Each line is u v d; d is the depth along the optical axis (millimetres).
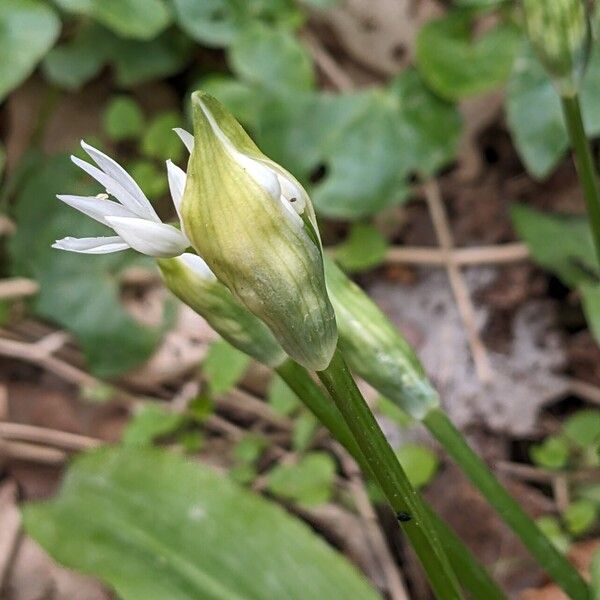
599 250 193
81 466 194
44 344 284
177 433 270
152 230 113
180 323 285
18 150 318
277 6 295
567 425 245
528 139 282
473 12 285
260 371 273
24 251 291
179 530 187
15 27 271
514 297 290
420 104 290
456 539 164
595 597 159
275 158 288
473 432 271
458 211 311
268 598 182
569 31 174
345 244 292
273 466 265
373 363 162
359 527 246
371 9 306
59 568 240
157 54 312
